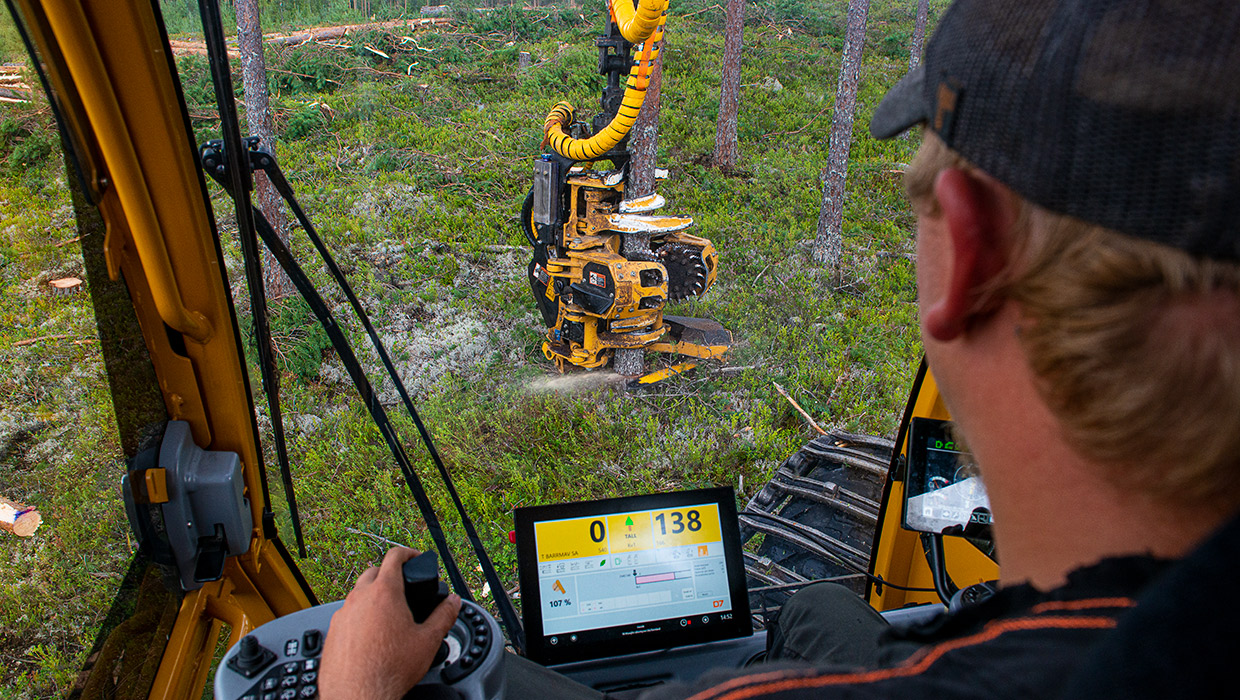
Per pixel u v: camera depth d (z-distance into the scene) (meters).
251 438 1.54
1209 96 0.28
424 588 0.90
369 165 11.41
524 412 6.01
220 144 1.40
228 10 15.10
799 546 3.71
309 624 1.07
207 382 1.44
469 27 18.09
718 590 1.83
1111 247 0.32
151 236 1.21
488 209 10.35
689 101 15.25
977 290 0.39
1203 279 0.29
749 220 10.80
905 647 0.45
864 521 3.88
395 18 19.62
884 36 19.94
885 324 7.91
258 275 1.49
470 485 5.09
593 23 18.75
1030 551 0.41
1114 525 0.36
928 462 1.74
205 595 1.54
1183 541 0.34
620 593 1.79
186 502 1.40
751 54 18.11
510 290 8.17
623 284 5.66
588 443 5.64
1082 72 0.32
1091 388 0.32
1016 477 0.40
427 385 6.48
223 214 3.68
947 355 0.44
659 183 11.84
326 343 6.92
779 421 6.08
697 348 6.55
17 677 1.15
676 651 1.79
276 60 14.89
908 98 0.49
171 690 1.36
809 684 0.41
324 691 0.80
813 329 7.57
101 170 1.19
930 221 0.45
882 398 6.46
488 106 14.33
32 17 1.01
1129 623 0.28
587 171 5.96
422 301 7.95
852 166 13.05
